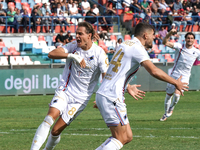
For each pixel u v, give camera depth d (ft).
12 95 175.11
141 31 53.16
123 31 278.05
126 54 51.72
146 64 50.24
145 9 277.23
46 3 264.52
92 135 85.30
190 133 87.92
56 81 179.32
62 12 261.44
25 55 199.62
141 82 187.73
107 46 244.83
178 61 111.34
